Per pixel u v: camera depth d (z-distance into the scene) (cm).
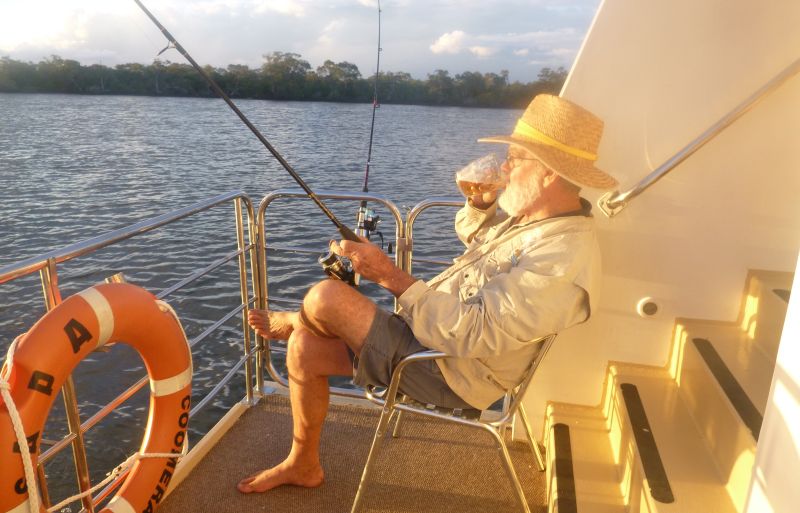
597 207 219
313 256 1094
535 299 161
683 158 200
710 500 165
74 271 1037
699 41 196
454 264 202
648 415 202
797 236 214
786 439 118
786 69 187
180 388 191
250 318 210
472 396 178
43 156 2786
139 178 2248
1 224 1534
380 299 864
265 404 269
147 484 184
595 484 197
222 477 221
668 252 221
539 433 247
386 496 214
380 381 179
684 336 218
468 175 212
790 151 206
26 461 137
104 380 622
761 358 199
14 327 817
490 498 216
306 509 206
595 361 237
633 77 202
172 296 884
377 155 2845
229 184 2167
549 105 175
